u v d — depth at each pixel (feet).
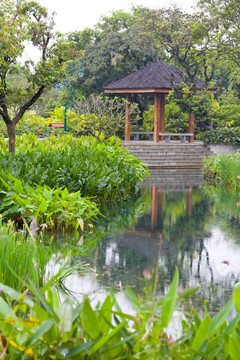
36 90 51.57
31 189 31.60
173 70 102.83
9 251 17.80
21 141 66.18
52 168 39.73
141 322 9.09
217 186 61.16
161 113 100.32
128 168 51.49
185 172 80.84
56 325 8.69
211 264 24.35
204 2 91.56
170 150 92.38
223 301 18.51
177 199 48.83
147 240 29.89
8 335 8.78
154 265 23.93
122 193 50.93
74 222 32.19
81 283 20.48
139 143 92.63
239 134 96.27
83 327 8.70
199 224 35.45
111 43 121.70
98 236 30.76
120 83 98.17
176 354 8.70
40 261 19.48
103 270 22.75
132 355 8.79
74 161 42.55
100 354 8.59
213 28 95.91
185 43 103.24
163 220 36.94
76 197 33.14
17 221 31.94
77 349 8.34
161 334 8.75
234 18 90.99
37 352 8.52
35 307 9.08
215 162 69.56
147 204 45.24
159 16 105.50
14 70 49.62
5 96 48.21
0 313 9.62
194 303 18.25
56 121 98.94
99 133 86.07
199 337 8.92
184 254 26.40
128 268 23.22
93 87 126.41
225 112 105.60
